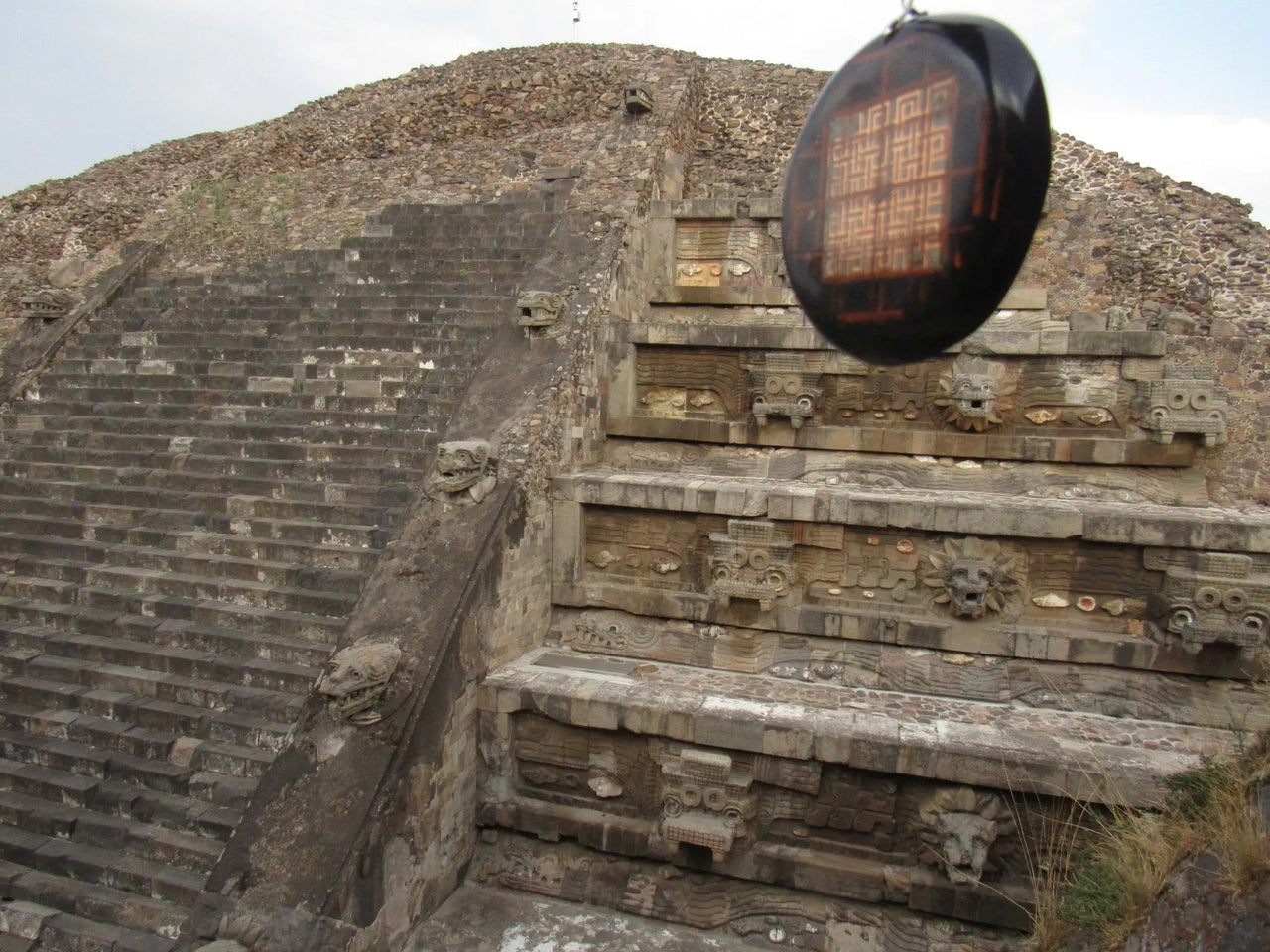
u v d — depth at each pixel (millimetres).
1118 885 5844
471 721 7949
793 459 10648
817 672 8609
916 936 7176
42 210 17844
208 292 13977
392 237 14023
